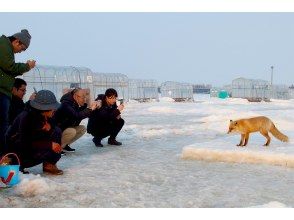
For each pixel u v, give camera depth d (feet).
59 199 8.59
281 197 8.89
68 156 14.49
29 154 10.52
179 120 33.42
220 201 8.54
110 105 17.11
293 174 11.41
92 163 13.12
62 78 58.39
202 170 12.10
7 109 10.73
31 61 11.04
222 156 13.57
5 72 10.50
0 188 9.20
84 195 8.83
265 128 14.55
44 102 10.28
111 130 17.38
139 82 85.40
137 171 11.89
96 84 69.82
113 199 8.67
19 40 10.53
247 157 13.20
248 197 8.87
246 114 31.60
